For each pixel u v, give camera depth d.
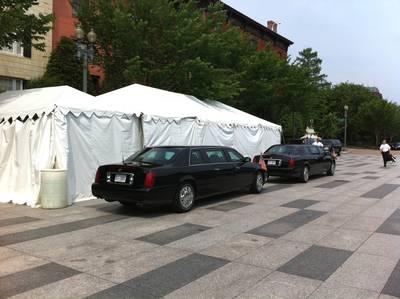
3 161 11.24
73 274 5.44
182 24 20.41
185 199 9.61
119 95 14.66
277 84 27.62
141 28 19.20
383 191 13.61
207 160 10.56
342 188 14.34
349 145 79.00
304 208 10.29
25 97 12.63
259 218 9.02
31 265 5.79
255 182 12.60
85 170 11.20
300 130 40.75
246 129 18.41
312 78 31.66
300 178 15.85
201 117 15.20
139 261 6.00
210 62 21.47
